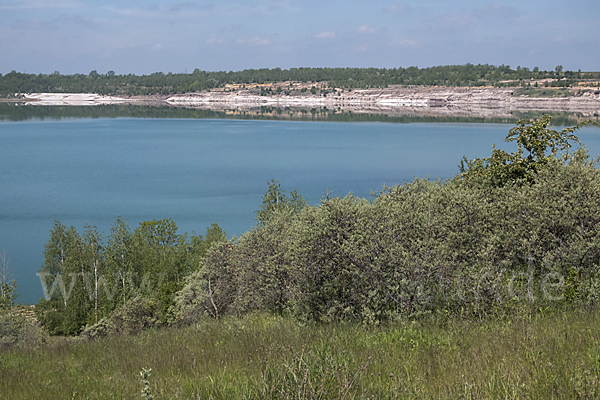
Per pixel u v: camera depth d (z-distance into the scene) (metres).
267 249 17.11
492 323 9.66
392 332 9.87
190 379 7.59
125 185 123.44
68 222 83.50
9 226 81.25
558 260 11.45
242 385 6.51
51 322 44.06
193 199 103.19
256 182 123.56
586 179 12.64
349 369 6.62
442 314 10.53
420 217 12.41
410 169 137.25
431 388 6.25
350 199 12.62
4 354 13.79
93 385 8.48
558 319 9.30
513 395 5.53
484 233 12.36
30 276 56.84
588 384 5.56
